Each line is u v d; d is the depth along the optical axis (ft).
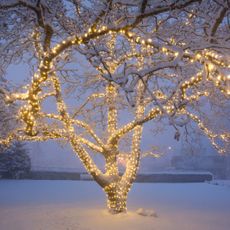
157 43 23.63
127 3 22.56
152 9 22.26
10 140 41.63
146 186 101.81
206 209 54.08
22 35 31.42
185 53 23.91
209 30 23.56
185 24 27.96
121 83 21.99
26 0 24.30
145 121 39.91
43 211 46.93
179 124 22.08
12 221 40.16
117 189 43.50
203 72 23.13
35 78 28.02
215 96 42.27
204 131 44.91
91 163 42.11
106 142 48.44
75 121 41.55
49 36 27.02
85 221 40.16
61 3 26.58
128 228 37.42
